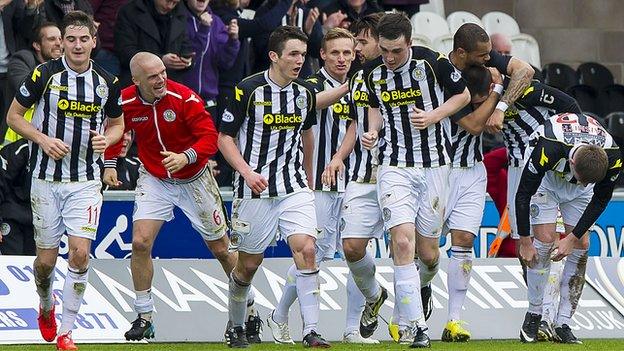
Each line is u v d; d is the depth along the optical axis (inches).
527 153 1154.7
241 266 1133.1
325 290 1306.6
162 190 1180.5
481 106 1195.9
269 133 1113.4
